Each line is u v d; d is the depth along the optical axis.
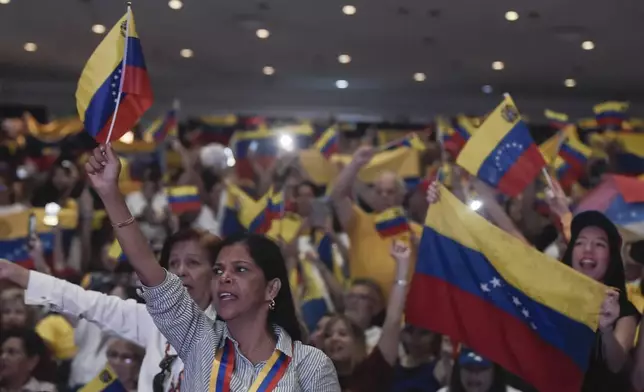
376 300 5.35
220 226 7.77
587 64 15.16
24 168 12.80
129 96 2.97
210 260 3.59
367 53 14.72
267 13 12.19
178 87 17.98
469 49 14.23
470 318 4.16
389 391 4.45
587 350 3.95
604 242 4.29
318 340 4.55
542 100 18.59
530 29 12.80
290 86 17.91
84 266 7.49
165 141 11.89
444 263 4.23
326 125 15.41
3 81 17.52
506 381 4.34
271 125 15.75
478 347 4.14
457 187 6.36
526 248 4.07
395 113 18.62
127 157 11.94
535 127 17.03
